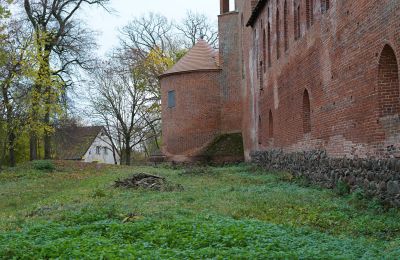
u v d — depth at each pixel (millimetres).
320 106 18188
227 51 38219
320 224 11297
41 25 37031
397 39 11617
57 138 44844
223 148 36688
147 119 54500
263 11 29219
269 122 27969
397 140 11961
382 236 9898
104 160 75125
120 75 53250
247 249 7793
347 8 15070
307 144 20016
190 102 38000
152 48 56125
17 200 19938
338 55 16047
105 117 54469
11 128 30625
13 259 7723
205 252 7512
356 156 14586
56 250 8023
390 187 12156
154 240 8812
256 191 17234
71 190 20953
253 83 32656
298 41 21281
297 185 18891
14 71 29344
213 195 16547
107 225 10180
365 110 13805
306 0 20031
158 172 28672
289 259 7105
